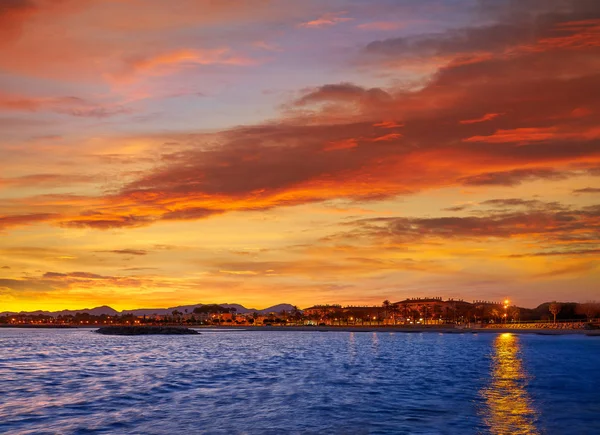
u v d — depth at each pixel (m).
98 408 37.84
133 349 132.50
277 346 147.62
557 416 33.78
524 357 91.19
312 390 47.41
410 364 77.50
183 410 36.84
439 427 30.48
